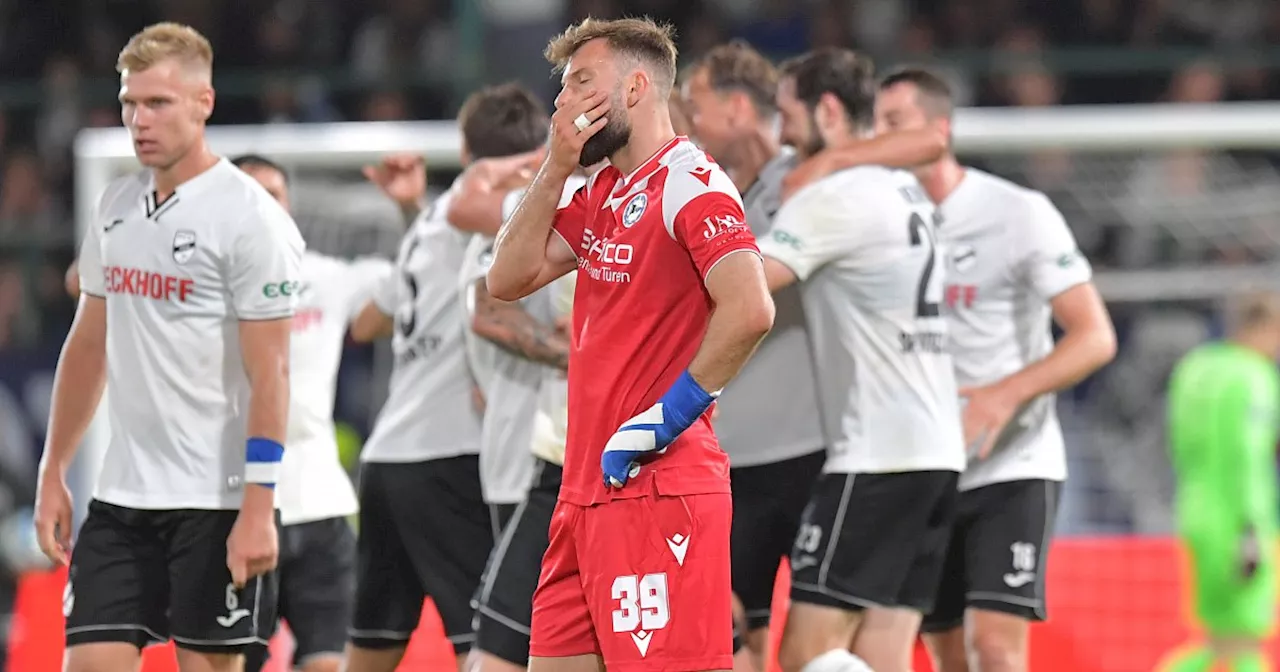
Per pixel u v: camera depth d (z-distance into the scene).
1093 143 28.39
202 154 17.16
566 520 14.28
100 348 17.70
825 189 17.80
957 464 18.17
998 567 20.08
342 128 38.22
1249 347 29.50
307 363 21.70
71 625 16.75
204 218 16.84
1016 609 20.03
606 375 14.00
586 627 14.41
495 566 18.08
